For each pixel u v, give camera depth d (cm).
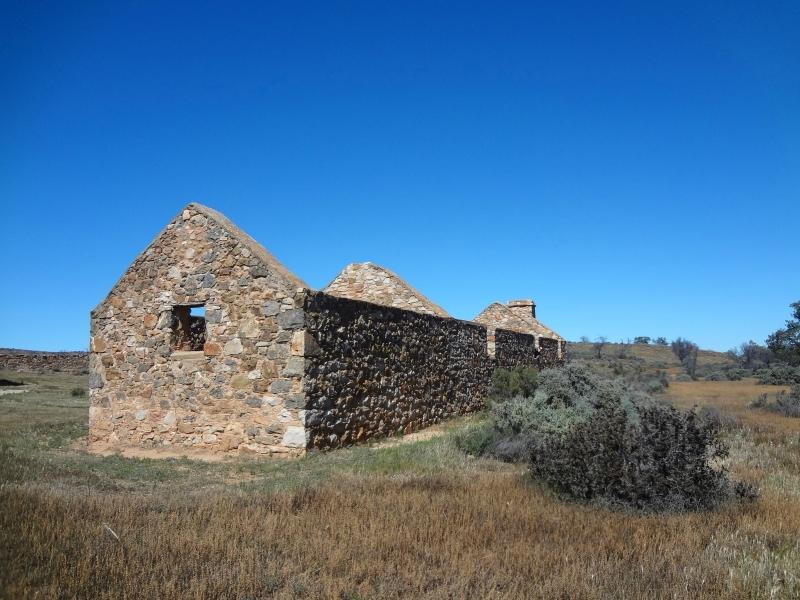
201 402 1375
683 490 820
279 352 1291
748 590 531
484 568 561
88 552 528
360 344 1455
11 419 1984
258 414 1299
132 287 1503
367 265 2148
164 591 470
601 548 624
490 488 890
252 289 1338
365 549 591
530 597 498
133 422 1460
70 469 1072
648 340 10631
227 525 643
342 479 970
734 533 691
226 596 480
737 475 1074
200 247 1420
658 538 670
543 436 1245
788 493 936
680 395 3212
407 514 715
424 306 2034
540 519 733
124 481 1043
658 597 514
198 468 1188
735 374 5259
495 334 2317
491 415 1529
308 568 533
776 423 2002
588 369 1938
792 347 4212
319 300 1323
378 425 1510
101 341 1531
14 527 574
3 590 441
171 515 666
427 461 1145
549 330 3125
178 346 1476
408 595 496
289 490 865
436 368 1839
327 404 1323
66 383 3753
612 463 849
